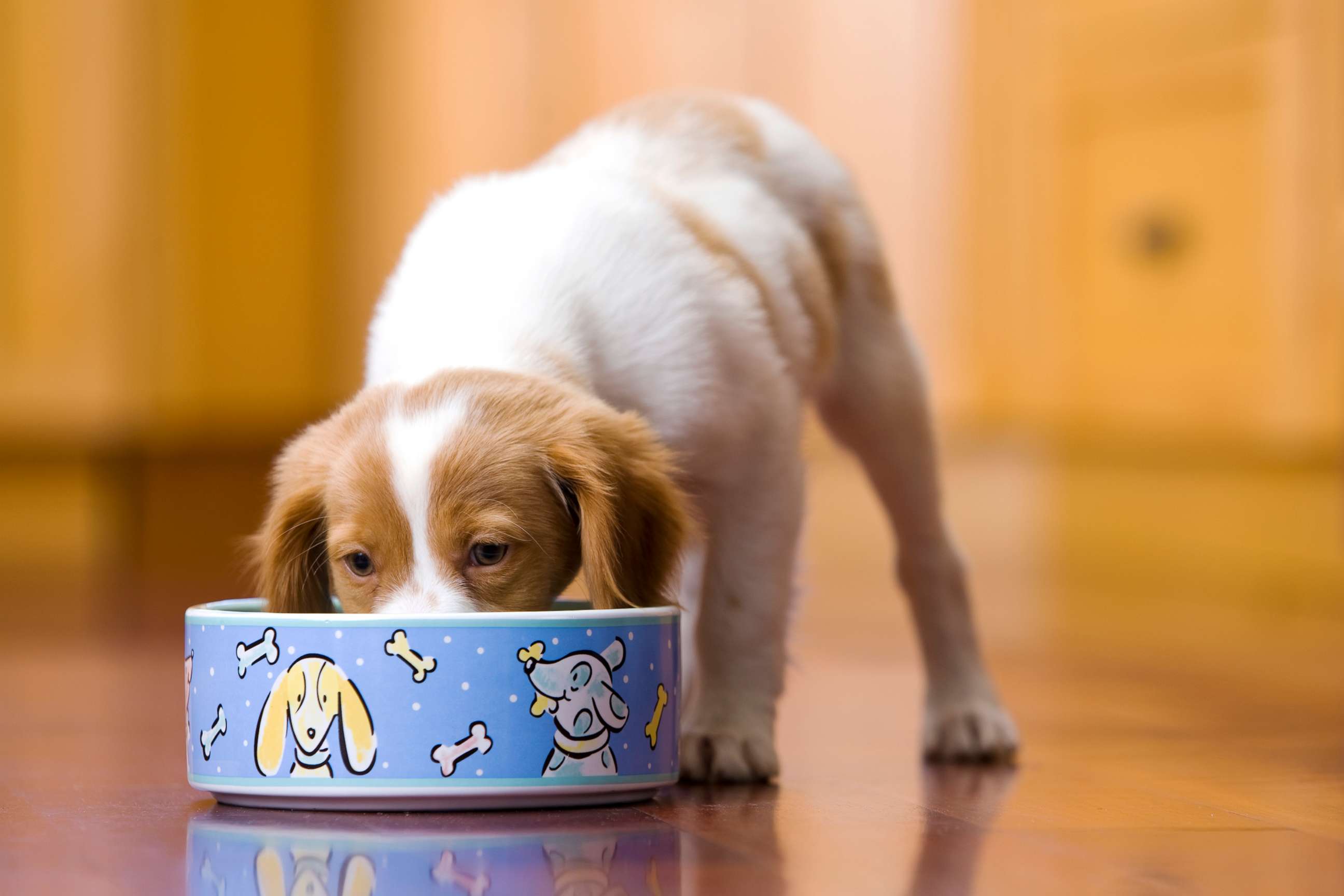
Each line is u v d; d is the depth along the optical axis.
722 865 2.09
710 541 3.01
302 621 2.37
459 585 2.47
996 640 5.93
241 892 1.95
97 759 3.17
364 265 10.20
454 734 2.35
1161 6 7.17
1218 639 5.93
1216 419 7.04
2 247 9.29
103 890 1.96
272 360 10.12
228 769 2.44
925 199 8.18
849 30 8.38
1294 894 1.97
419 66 9.99
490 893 1.93
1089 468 7.73
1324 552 6.68
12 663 5.17
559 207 3.03
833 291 3.55
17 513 9.55
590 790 2.42
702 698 2.97
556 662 2.37
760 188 3.46
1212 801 2.69
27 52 9.21
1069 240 7.67
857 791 2.78
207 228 9.82
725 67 8.82
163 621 6.57
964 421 8.12
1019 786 2.87
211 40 9.77
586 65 9.40
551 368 2.76
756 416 3.01
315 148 10.17
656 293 2.92
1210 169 7.04
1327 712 4.04
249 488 10.09
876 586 8.14
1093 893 1.96
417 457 2.49
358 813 2.39
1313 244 6.62
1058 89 7.64
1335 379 6.54
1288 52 6.67
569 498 2.56
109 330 9.46
